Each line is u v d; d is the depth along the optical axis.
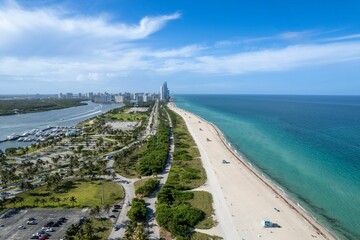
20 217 102.56
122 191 127.19
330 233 92.50
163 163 165.50
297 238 88.75
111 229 92.94
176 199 115.75
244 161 174.62
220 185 133.12
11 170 151.00
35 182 142.12
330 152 188.50
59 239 86.81
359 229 95.62
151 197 120.06
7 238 87.94
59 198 119.88
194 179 141.25
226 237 88.19
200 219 98.81
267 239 87.75
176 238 86.31
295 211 106.94
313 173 149.25
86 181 141.62
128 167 165.12
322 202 115.62
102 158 187.38
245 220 99.62
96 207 101.56
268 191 125.81
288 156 182.38
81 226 93.94
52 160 179.62
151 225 95.69
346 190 126.81
